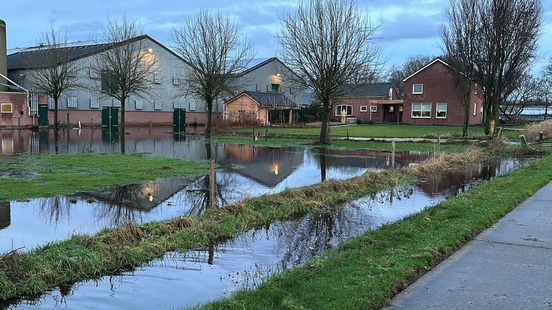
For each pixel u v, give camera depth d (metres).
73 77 43.00
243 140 33.34
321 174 16.47
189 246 7.97
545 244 7.17
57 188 12.40
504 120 55.69
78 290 6.07
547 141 31.08
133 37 40.72
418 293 5.26
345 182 13.07
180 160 19.66
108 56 39.47
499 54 34.09
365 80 29.59
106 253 6.98
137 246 7.42
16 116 45.59
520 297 5.11
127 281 6.38
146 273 6.69
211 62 35.91
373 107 65.88
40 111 47.22
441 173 17.30
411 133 39.41
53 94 40.00
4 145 26.83
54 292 6.02
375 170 16.39
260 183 14.31
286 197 11.06
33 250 6.88
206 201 11.34
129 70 37.56
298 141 31.97
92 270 6.61
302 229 9.30
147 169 16.45
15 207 10.23
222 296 5.71
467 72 34.72
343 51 28.33
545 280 5.62
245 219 9.45
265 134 35.75
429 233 7.75
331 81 28.64
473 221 8.42
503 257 6.53
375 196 12.78
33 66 45.97
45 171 15.45
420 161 20.75
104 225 8.91
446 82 55.88
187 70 56.62
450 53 36.84
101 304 5.64
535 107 76.00
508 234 7.76
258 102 55.41
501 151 24.84
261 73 67.25
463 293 5.24
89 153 22.25
